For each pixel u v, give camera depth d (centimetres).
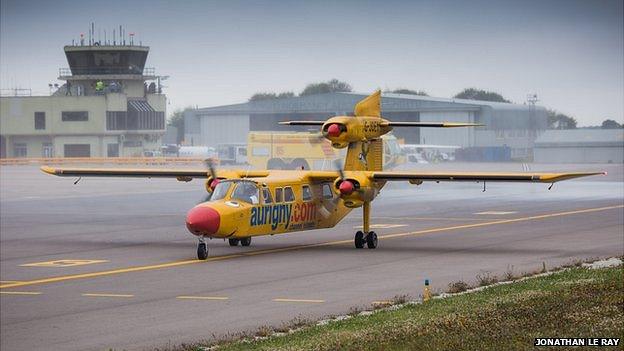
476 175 11038
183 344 5934
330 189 11919
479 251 11119
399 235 13262
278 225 11075
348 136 11275
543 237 12725
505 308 6781
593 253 10756
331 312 7081
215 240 12781
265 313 7100
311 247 11738
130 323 6812
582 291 7425
